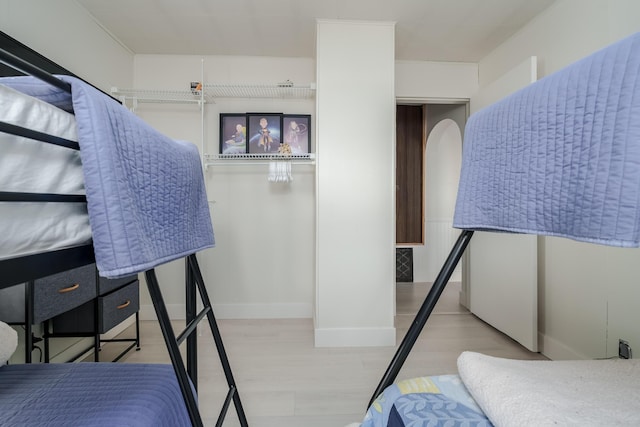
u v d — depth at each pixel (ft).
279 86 7.50
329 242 7.08
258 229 8.80
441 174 13.09
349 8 6.49
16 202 1.58
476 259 8.79
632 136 1.47
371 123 7.09
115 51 7.65
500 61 8.01
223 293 8.76
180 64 8.55
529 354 6.64
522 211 2.12
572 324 5.92
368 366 6.10
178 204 2.64
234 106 8.69
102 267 1.76
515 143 2.19
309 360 6.34
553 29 6.32
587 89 1.69
